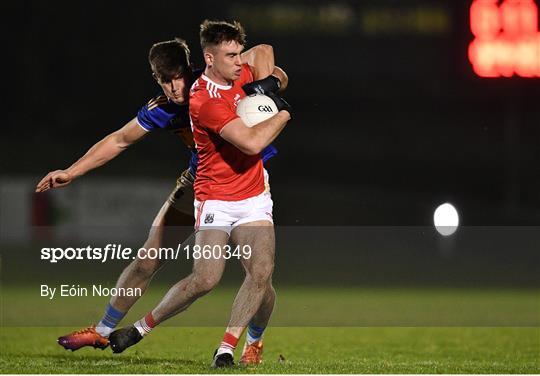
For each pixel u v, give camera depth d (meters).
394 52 138.88
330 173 125.12
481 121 138.38
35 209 85.88
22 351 32.25
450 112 138.75
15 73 124.44
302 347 35.06
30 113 124.12
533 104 96.62
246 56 26.92
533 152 126.81
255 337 26.62
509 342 37.38
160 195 89.00
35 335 37.88
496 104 138.00
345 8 138.50
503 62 67.94
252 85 25.19
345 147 131.62
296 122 137.25
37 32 126.31
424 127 137.62
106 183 95.44
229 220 24.72
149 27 130.38
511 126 100.12
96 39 129.12
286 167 125.75
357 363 28.38
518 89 68.19
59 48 127.12
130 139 26.81
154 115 26.45
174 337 37.56
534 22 67.75
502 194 122.06
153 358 29.53
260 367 25.00
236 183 24.62
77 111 125.94
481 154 133.00
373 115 139.25
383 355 32.41
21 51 125.12
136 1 130.38
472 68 68.06
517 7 67.69
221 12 132.25
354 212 111.69
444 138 135.50
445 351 34.06
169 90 25.56
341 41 139.00
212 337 37.72
